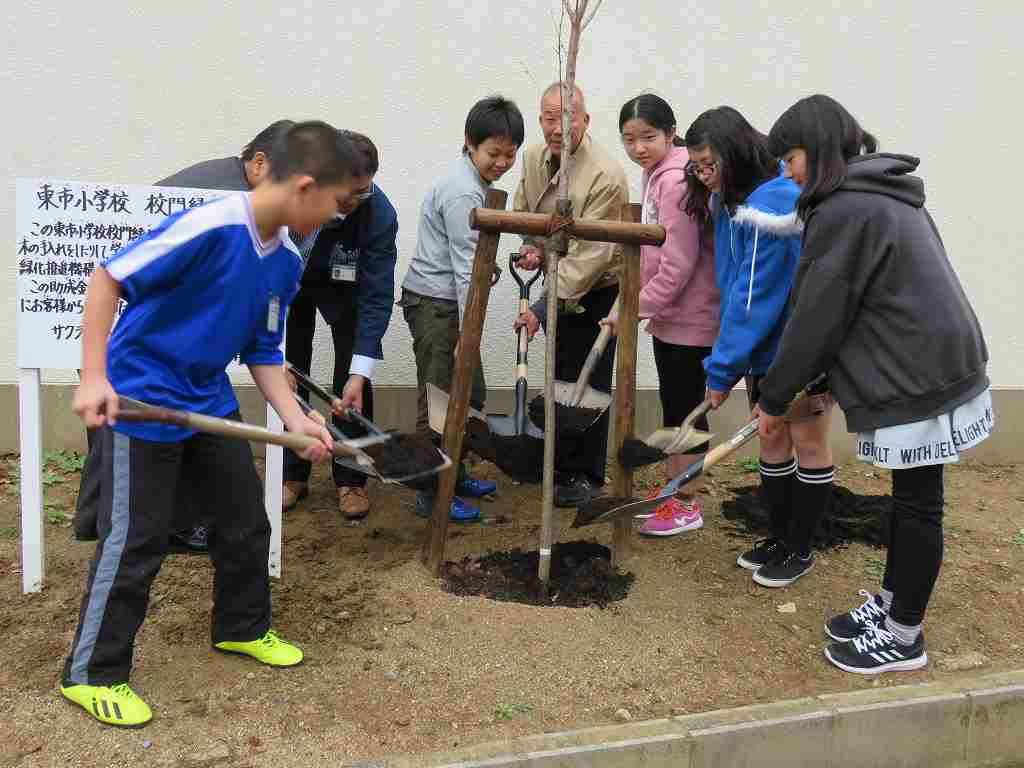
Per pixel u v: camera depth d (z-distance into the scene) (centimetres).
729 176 386
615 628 375
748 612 396
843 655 356
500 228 389
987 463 621
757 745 315
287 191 284
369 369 444
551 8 545
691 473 382
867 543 470
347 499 477
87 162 519
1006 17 592
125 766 284
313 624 368
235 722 306
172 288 282
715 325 444
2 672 325
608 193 472
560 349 514
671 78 564
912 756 336
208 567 406
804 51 576
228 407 318
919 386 329
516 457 425
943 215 606
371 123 538
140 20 511
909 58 586
